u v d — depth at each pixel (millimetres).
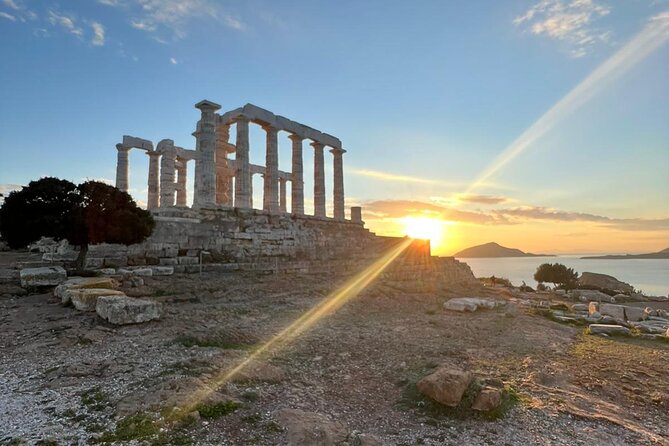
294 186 39094
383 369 12289
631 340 20469
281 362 12023
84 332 12961
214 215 30188
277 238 33406
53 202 20250
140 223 22203
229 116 35750
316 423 8062
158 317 14930
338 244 39281
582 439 8938
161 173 33406
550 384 12562
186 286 21203
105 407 8227
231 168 38656
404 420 9211
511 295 39594
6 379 9617
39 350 11539
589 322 24656
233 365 11109
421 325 19172
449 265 47938
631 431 9555
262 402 9148
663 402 11719
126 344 12195
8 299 17266
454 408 9680
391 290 28703
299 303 21047
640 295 50844
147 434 7203
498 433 8930
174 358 11250
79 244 21125
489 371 13047
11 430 7211
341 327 17234
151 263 25156
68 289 16312
